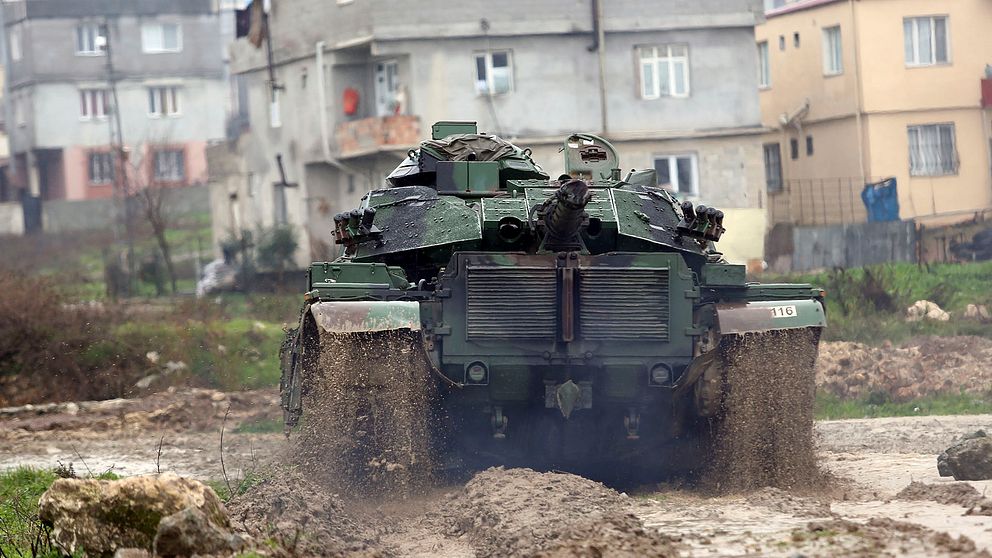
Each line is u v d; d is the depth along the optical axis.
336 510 34.50
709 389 39.97
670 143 126.12
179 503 28.30
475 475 39.19
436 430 40.81
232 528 28.72
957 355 74.62
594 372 40.03
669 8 125.25
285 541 28.88
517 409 40.81
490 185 45.78
